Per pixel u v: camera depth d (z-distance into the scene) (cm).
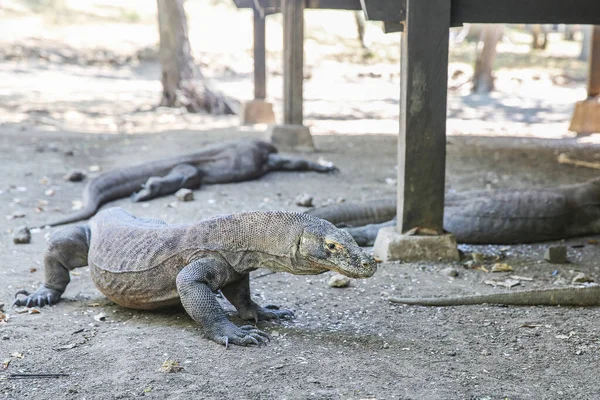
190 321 505
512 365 438
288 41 1305
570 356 453
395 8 642
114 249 518
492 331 496
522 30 3828
